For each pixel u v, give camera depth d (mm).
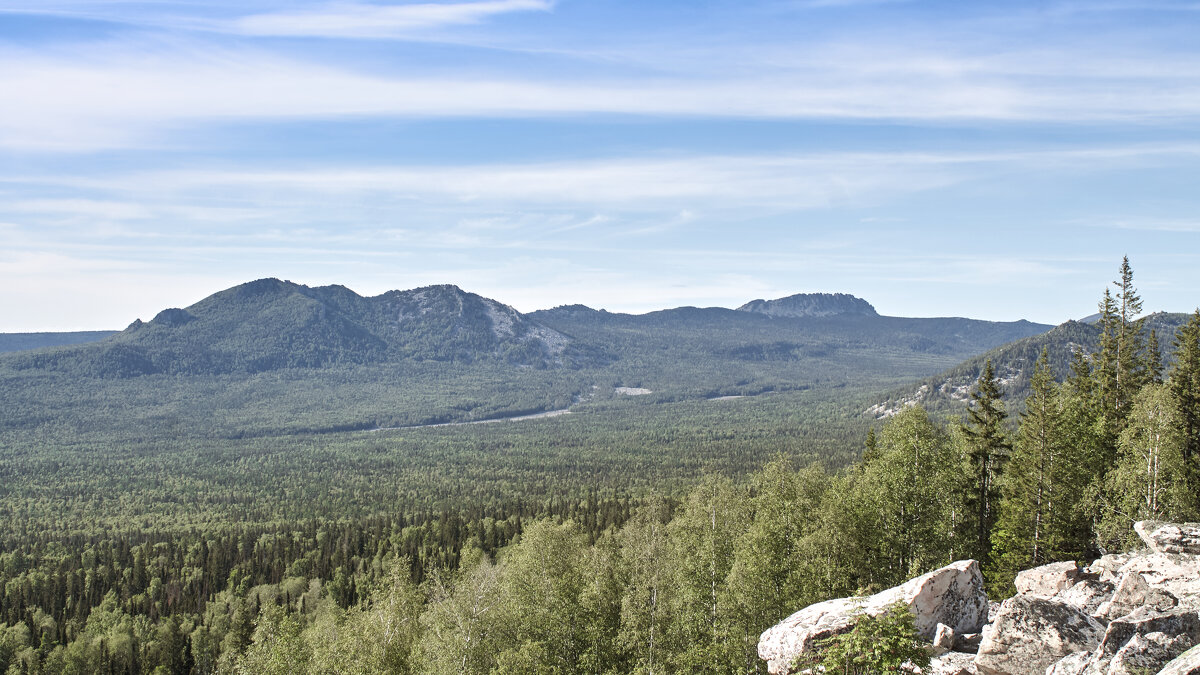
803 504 66812
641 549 74188
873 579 59281
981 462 67188
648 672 57688
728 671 55469
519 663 57875
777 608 56188
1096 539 57312
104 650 113812
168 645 118938
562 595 65688
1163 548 39094
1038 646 32500
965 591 41156
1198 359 67250
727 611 57750
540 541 73438
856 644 29609
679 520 80875
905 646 29094
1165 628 28672
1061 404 68875
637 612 62250
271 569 157375
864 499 63781
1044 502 61000
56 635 126438
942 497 64188
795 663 36031
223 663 93812
